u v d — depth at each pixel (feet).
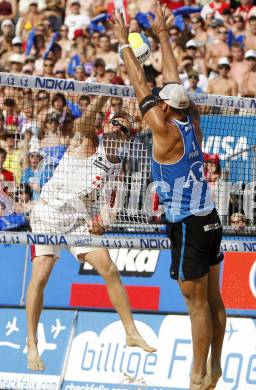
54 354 70.69
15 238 57.62
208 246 53.42
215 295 56.03
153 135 52.80
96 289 74.13
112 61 108.37
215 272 55.57
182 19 110.93
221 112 69.62
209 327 53.78
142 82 52.85
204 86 102.94
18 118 71.72
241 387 66.95
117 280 60.34
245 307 71.67
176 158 52.60
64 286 74.54
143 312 70.79
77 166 61.36
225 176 66.23
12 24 118.42
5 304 73.77
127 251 74.84
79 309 71.92
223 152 67.72
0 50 115.96
